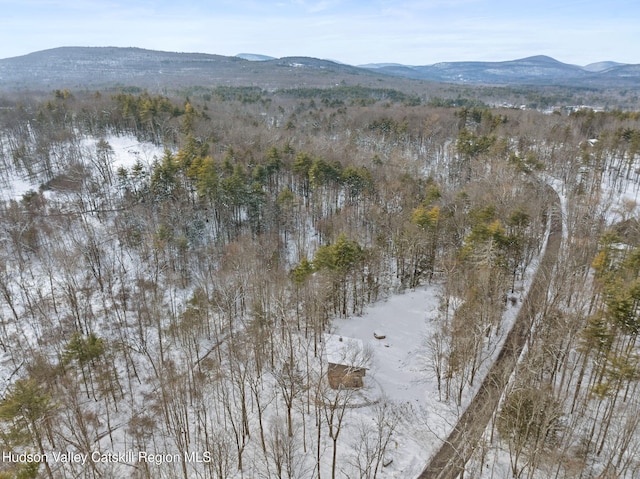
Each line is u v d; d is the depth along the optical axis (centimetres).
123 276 7556
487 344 5659
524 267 7050
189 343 5331
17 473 3525
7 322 6225
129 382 5197
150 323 6444
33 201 8594
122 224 8412
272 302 6234
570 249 6600
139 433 4550
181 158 9256
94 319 6475
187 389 5044
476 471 3934
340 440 4400
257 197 8381
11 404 3731
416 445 4362
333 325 6247
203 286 7062
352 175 9031
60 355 5141
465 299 5694
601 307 5262
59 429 4241
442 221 7769
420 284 7419
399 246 7306
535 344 4878
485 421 4472
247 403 4856
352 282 6981
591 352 4697
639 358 4344
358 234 8088
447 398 4906
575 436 4184
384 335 6022
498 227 6391
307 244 8562
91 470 3956
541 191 9200
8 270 7181
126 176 9262
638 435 4156
